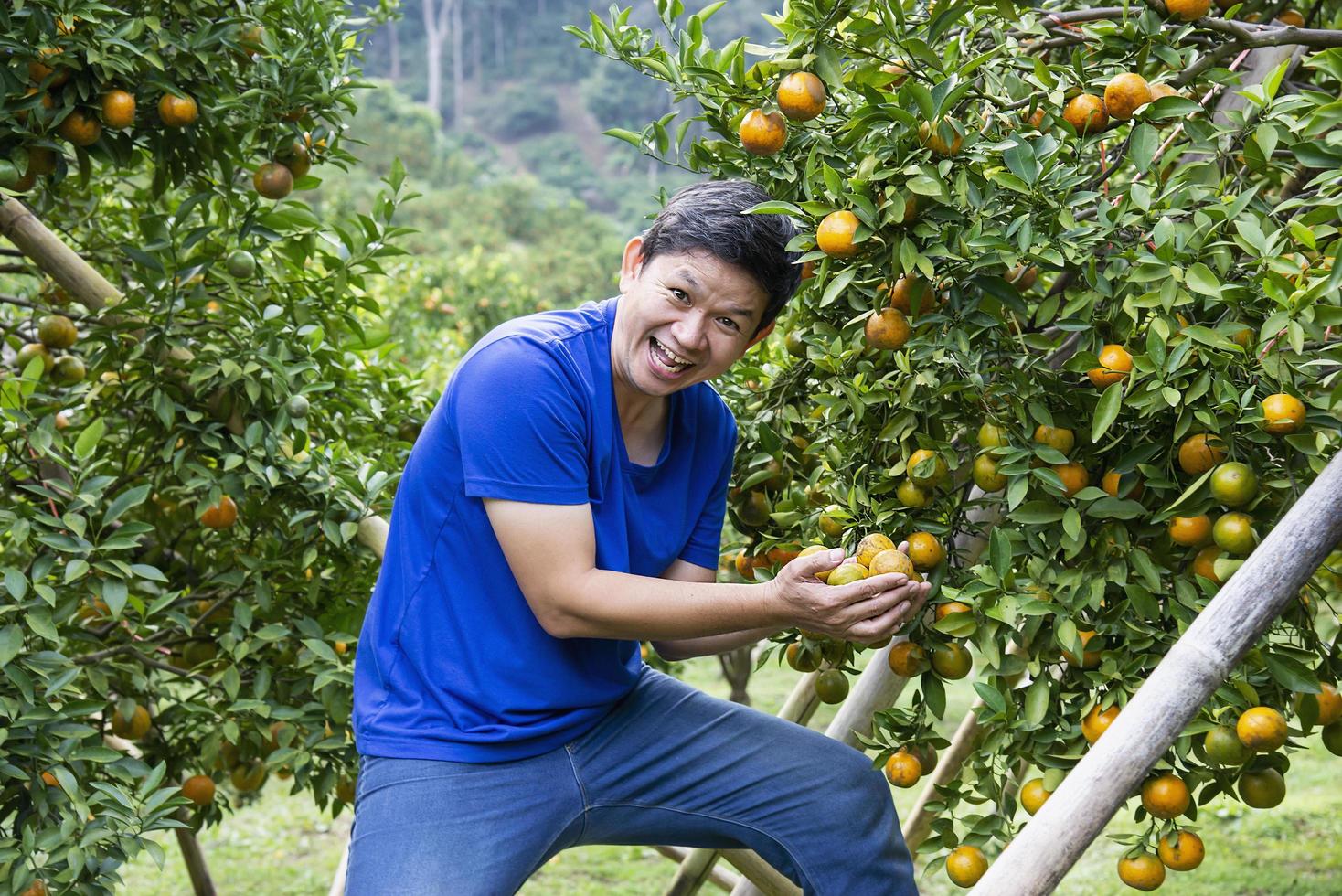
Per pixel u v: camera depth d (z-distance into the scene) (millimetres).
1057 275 2201
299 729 2820
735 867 2521
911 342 1905
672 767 2018
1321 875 5008
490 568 1896
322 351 2951
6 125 2395
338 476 2818
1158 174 1891
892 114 1782
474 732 1900
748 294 1784
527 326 1886
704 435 2123
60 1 2305
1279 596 1588
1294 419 1686
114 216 3467
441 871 1822
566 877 5406
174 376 2803
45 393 2850
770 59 2102
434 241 17094
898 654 1992
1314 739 7332
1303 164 1757
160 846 2281
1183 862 1838
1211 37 1992
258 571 2816
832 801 2010
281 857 5797
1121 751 1604
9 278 3908
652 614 1813
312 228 2906
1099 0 2381
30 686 2256
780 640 2256
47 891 2201
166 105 2529
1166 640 1864
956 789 2033
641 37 2305
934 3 1977
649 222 2279
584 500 1853
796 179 2064
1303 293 1644
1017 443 1906
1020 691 2004
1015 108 1954
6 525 2334
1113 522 1905
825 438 2148
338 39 2850
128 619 2766
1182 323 1801
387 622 1973
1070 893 4965
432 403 3281
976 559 2268
